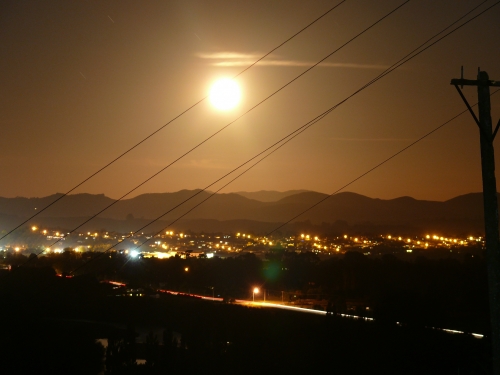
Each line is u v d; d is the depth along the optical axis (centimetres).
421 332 2205
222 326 2767
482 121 935
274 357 2217
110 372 2230
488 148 926
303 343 2361
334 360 2123
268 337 2519
